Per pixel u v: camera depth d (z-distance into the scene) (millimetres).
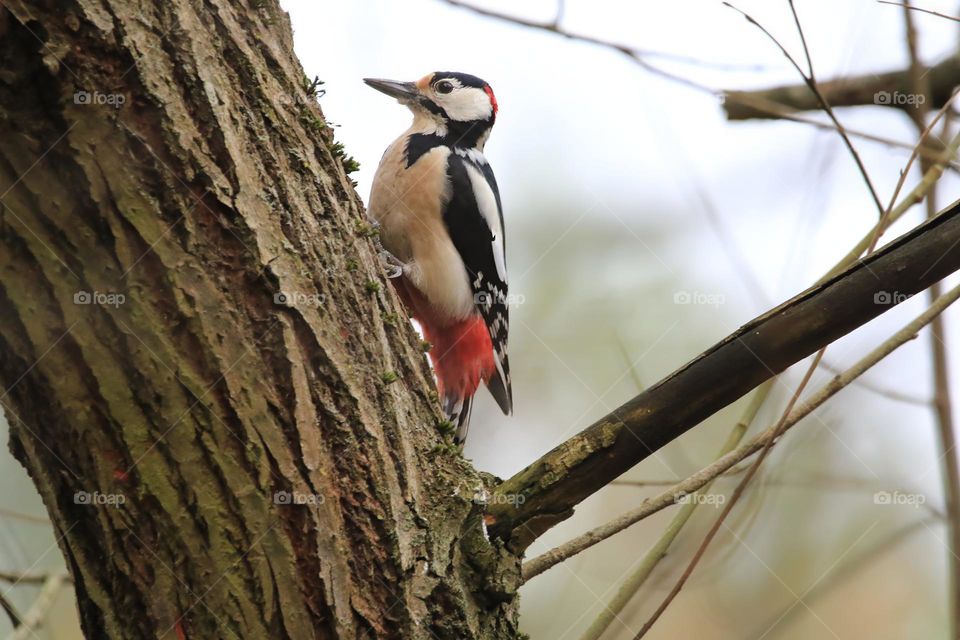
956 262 4082
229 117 3779
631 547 9195
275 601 3625
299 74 4250
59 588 6461
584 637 5574
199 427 3576
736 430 6395
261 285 3709
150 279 3553
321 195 4078
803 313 4191
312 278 3885
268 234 3770
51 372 3539
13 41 3396
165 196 3582
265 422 3645
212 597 3596
